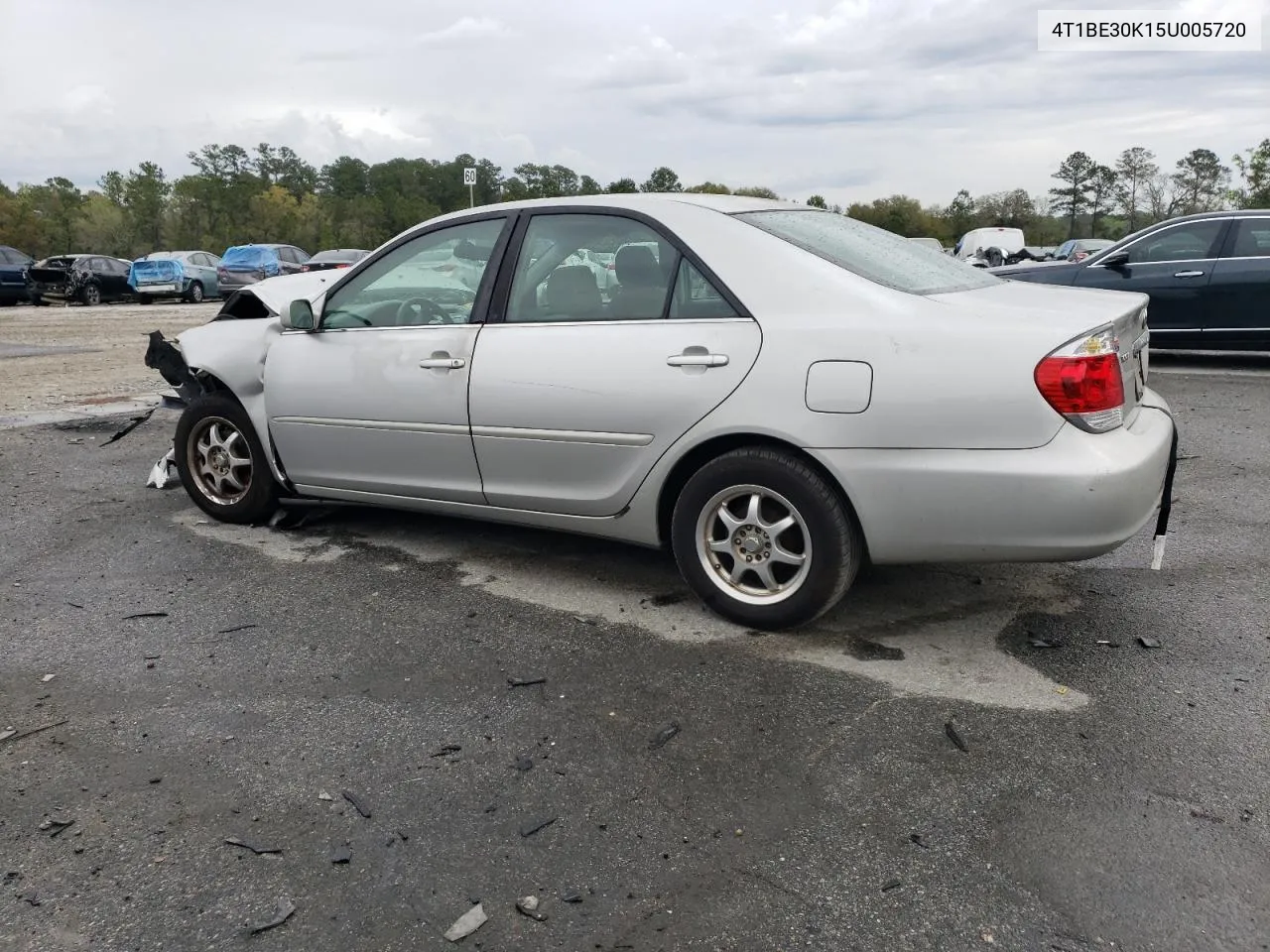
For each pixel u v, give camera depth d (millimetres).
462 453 4242
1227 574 4293
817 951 2154
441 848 2529
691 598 4148
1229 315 9500
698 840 2543
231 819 2670
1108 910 2252
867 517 3400
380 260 4527
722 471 3650
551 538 4973
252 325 5156
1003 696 3250
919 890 2338
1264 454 6371
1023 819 2592
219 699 3346
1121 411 3277
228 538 5078
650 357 3699
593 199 4023
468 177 20672
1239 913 2230
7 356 13445
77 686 3461
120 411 8672
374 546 4906
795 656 3578
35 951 2199
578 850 2510
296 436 4816
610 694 3322
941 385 3232
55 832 2627
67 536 5133
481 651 3684
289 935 2236
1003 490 3197
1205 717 3084
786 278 3559
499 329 4090
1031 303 3545
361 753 2988
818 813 2641
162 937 2238
